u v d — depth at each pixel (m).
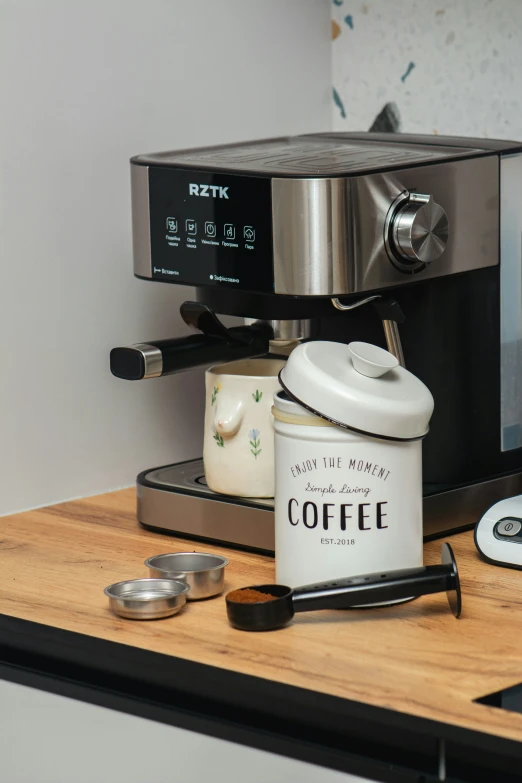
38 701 0.94
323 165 1.04
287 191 1.00
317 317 1.11
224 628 0.92
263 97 1.47
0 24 1.18
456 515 1.14
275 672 0.83
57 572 1.07
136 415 1.35
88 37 1.26
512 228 1.17
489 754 0.74
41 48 1.22
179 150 1.20
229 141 1.43
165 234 1.11
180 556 1.05
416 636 0.90
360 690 0.80
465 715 0.76
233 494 1.12
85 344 1.29
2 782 0.98
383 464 0.94
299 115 1.53
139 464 1.37
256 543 1.09
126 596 0.97
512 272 1.18
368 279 1.02
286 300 1.09
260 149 1.19
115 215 1.31
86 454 1.31
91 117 1.27
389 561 0.96
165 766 0.87
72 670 0.93
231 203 1.04
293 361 0.95
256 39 1.45
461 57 1.44
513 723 0.74
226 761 0.84
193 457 1.42
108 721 0.89
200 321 1.10
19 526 1.21
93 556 1.11
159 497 1.16
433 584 0.93
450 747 0.76
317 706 0.80
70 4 1.24
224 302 1.13
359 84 1.54
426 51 1.47
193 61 1.37
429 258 1.04
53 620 0.95
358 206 1.00
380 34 1.51
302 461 0.95
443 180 1.07
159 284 1.35
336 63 1.56
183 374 1.40
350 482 0.94
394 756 0.78
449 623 0.92
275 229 1.02
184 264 1.10
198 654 0.87
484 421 1.17
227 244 1.06
